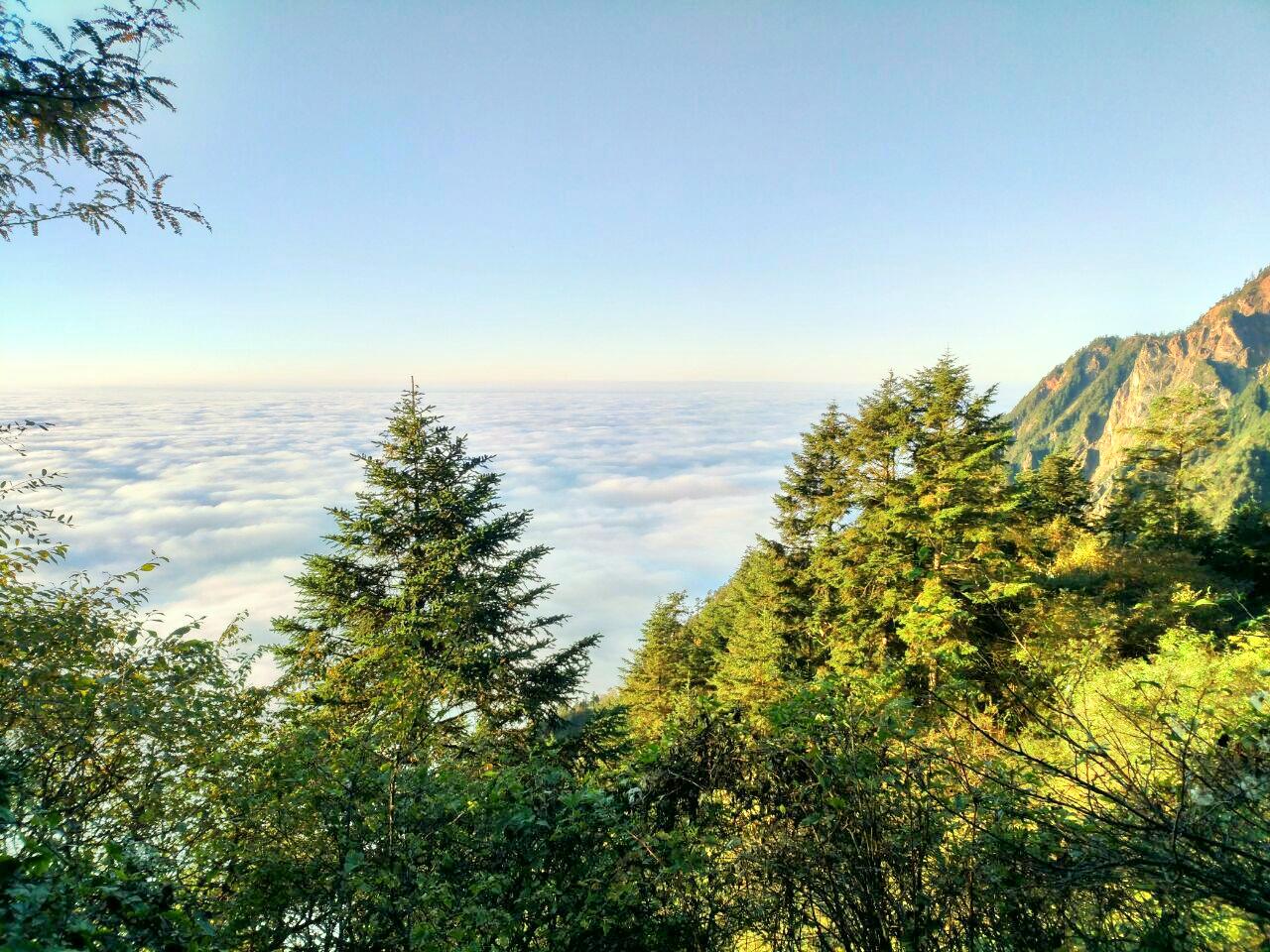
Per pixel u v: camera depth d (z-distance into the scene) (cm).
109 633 387
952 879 241
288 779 309
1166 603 1127
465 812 303
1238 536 2361
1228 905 199
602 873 288
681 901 282
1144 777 237
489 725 980
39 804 301
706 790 318
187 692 386
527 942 280
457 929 255
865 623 1416
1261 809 198
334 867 279
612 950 277
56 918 168
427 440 1231
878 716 278
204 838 321
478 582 1103
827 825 270
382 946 259
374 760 321
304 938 273
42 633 357
